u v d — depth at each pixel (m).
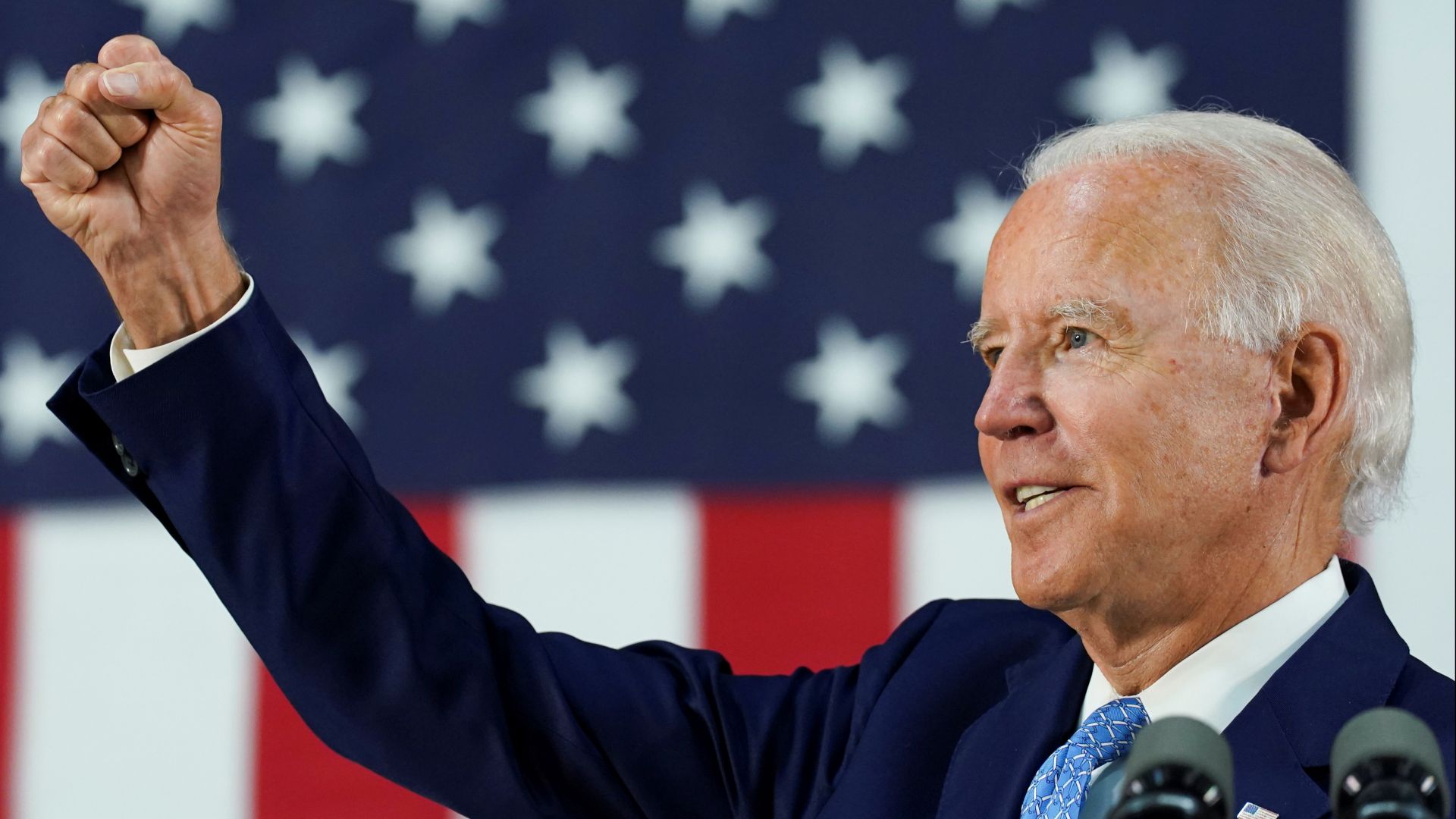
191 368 4.86
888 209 10.63
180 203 4.71
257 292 5.03
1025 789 5.09
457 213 10.86
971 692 5.64
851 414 10.53
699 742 5.84
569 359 10.70
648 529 10.55
